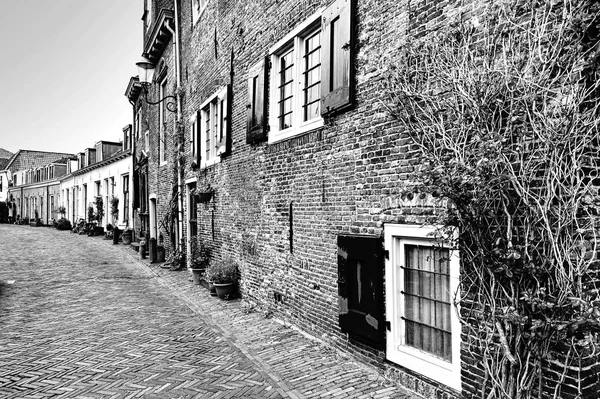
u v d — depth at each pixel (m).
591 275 2.84
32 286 10.49
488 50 3.34
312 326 5.88
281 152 6.69
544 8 3.00
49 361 5.28
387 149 4.46
